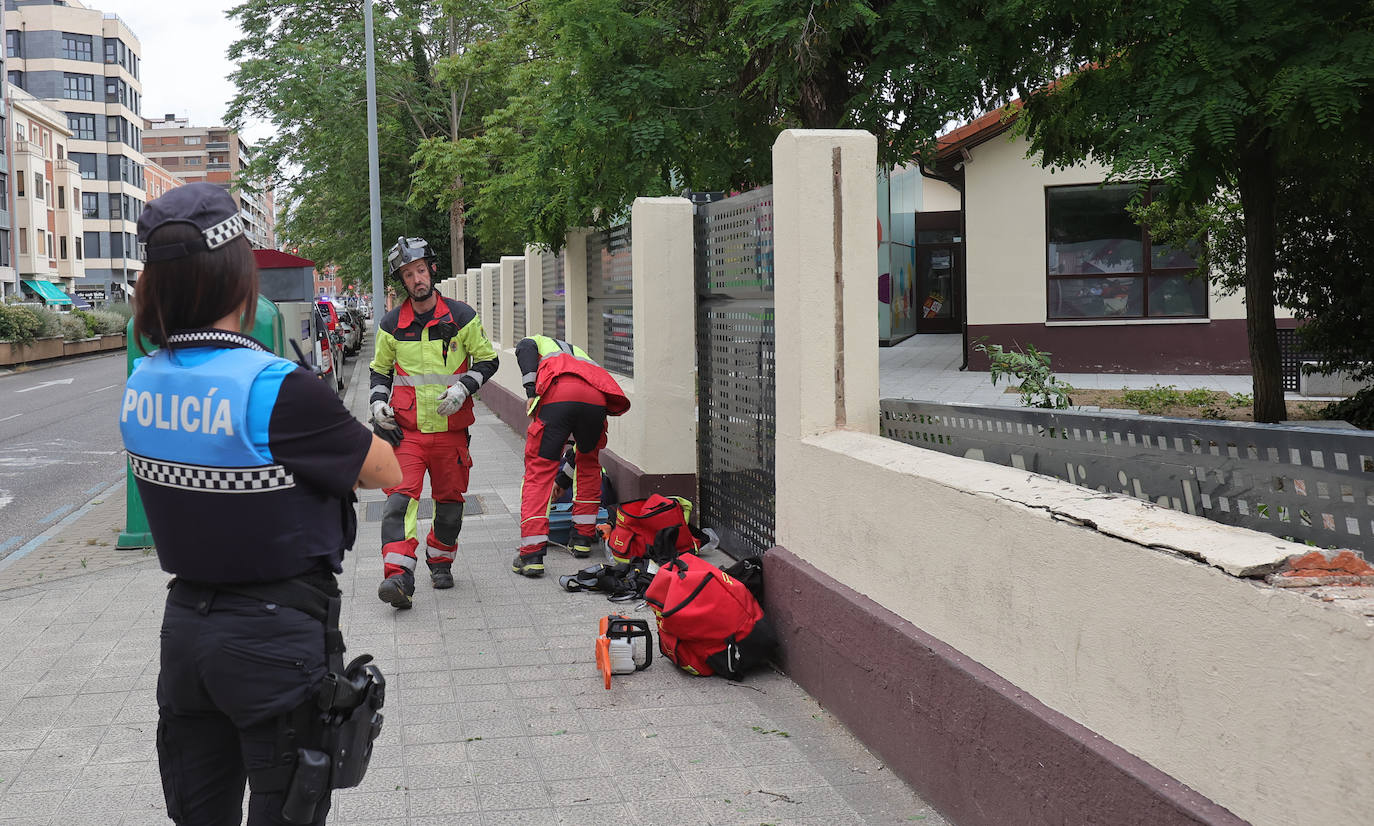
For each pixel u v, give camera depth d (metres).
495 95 36.16
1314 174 9.97
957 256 32.38
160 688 2.27
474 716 4.39
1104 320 19.09
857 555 4.09
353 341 36.22
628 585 6.23
